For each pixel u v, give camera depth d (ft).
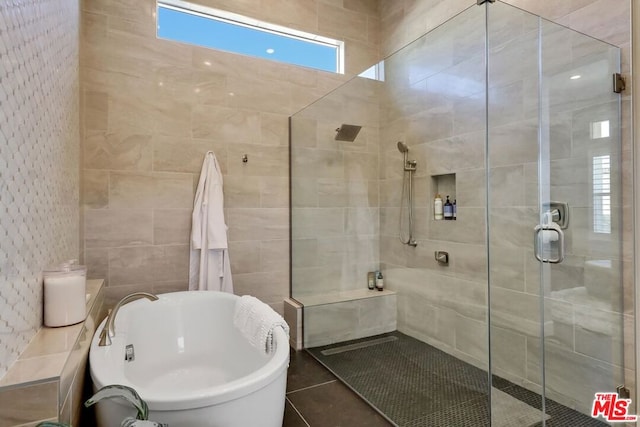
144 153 8.03
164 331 7.23
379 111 10.07
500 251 6.91
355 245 10.25
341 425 5.92
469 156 7.81
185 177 8.43
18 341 3.37
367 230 10.40
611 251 5.71
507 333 6.68
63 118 5.32
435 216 8.71
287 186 9.60
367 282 10.35
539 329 6.40
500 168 6.98
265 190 9.34
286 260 9.59
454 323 8.20
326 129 9.82
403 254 9.68
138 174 7.98
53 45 4.64
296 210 9.66
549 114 6.29
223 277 8.47
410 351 8.91
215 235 8.22
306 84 9.89
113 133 7.74
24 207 3.54
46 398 2.95
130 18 7.90
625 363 5.60
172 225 8.32
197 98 8.56
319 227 9.88
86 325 4.68
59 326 4.32
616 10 5.56
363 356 8.69
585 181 5.95
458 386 7.18
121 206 7.83
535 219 6.49
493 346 6.73
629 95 5.47
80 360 4.10
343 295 9.94
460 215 8.07
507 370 6.56
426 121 8.80
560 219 6.23
